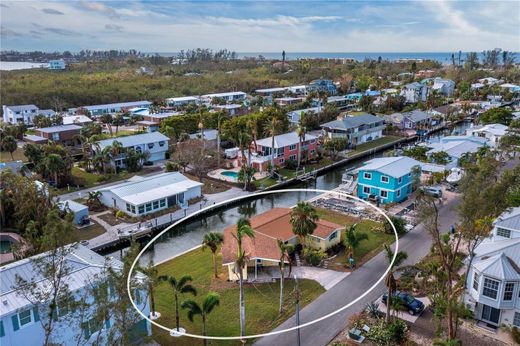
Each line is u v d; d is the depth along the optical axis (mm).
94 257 35406
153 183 66250
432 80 195375
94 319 26438
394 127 119188
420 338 32062
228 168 84250
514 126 94562
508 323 32562
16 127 111438
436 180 69250
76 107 161125
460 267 39938
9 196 55312
